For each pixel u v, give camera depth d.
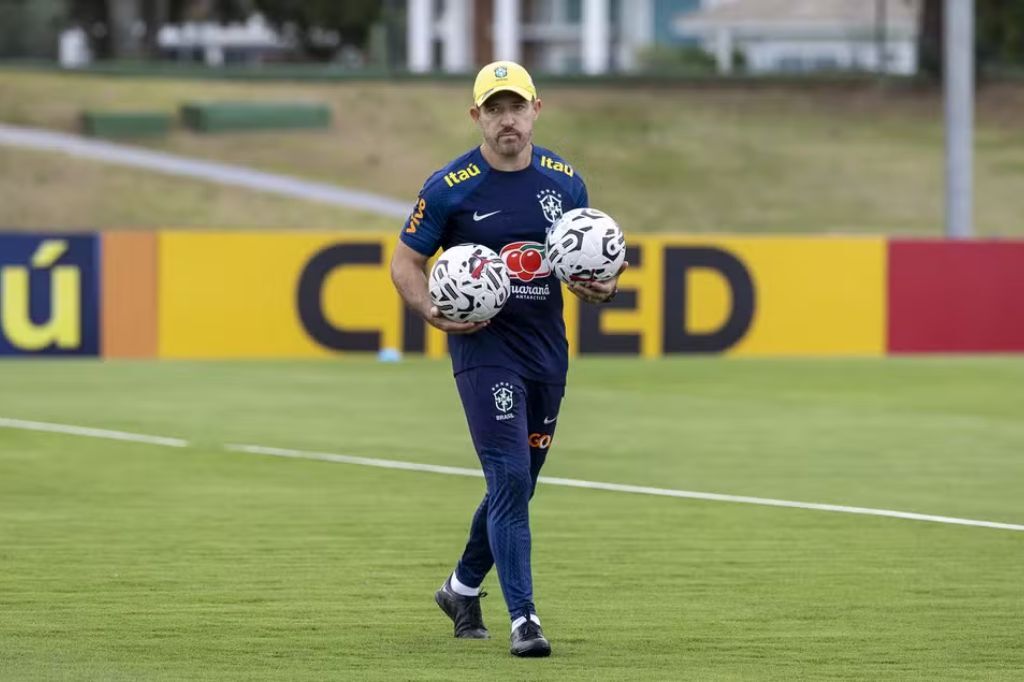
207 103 162.50
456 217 26.22
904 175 155.12
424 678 24.89
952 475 46.56
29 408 60.62
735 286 79.94
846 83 177.25
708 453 50.50
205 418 58.00
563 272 25.92
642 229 142.50
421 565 33.94
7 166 145.62
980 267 81.50
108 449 50.81
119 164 148.50
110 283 77.75
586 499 42.28
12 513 40.00
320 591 31.34
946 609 30.03
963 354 81.50
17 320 77.31
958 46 92.00
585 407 61.59
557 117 165.75
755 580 32.56
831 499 42.44
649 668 25.61
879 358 79.88
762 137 163.75
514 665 25.72
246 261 78.44
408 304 26.50
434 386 67.62
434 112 166.75
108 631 28.00
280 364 76.12
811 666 25.84
